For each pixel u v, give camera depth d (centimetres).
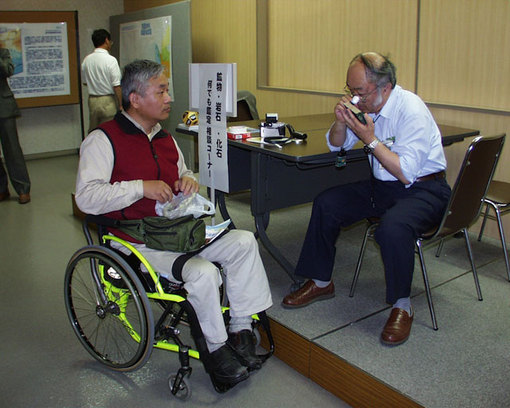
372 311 239
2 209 441
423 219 216
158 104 199
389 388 183
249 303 201
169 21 533
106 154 197
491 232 329
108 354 229
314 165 253
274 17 463
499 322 228
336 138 229
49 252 346
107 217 204
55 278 307
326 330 222
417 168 213
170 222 193
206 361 187
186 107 530
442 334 218
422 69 347
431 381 187
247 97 398
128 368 209
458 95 330
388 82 216
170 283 200
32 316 264
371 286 265
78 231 386
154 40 563
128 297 221
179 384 196
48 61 621
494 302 246
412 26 347
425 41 341
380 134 228
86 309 268
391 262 209
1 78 429
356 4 384
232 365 191
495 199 266
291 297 242
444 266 286
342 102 215
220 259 203
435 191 226
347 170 299
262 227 258
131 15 609
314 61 432
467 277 272
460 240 322
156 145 212
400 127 219
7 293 289
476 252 305
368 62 214
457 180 207
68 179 542
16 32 593
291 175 267
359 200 241
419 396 178
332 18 407
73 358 229
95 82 517
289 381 213
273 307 243
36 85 621
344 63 405
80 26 660
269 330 210
